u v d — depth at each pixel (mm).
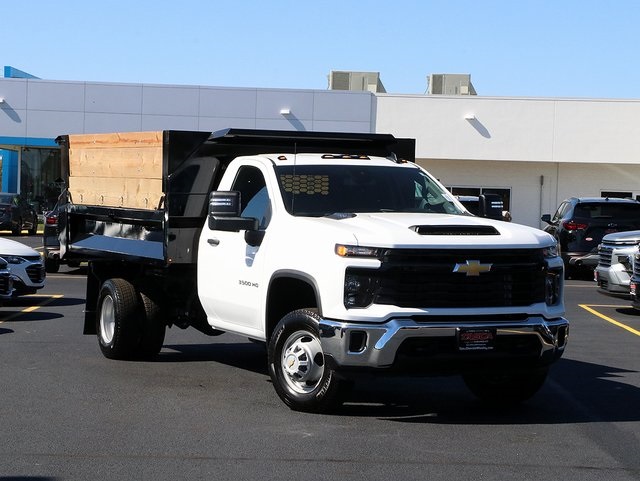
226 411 7875
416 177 9047
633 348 11992
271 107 36375
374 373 7133
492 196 9055
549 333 7465
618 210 22266
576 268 23125
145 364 10289
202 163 9469
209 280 9133
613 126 35312
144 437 6957
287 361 7793
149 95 36531
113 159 10570
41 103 36688
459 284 7250
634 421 7770
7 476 5922
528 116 35594
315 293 7434
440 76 45312
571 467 6301
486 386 8375
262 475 6000
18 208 36469
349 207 8445
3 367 9875
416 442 6922
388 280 7129
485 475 6082
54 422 7418
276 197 8383
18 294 15156
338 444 6812
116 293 10305
